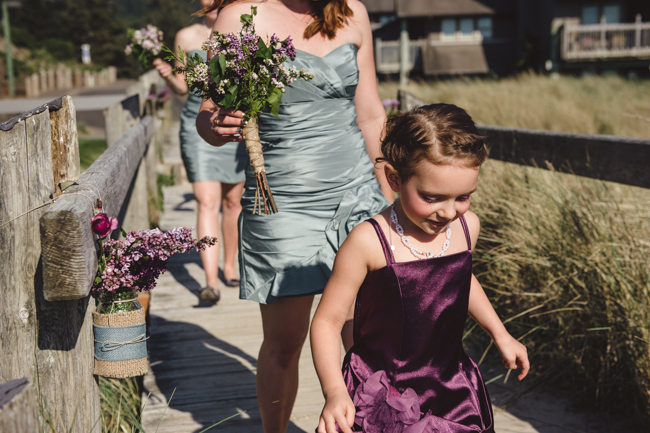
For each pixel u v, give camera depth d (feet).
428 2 96.22
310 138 7.16
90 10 217.97
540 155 12.11
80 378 6.23
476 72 99.60
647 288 9.57
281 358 7.45
